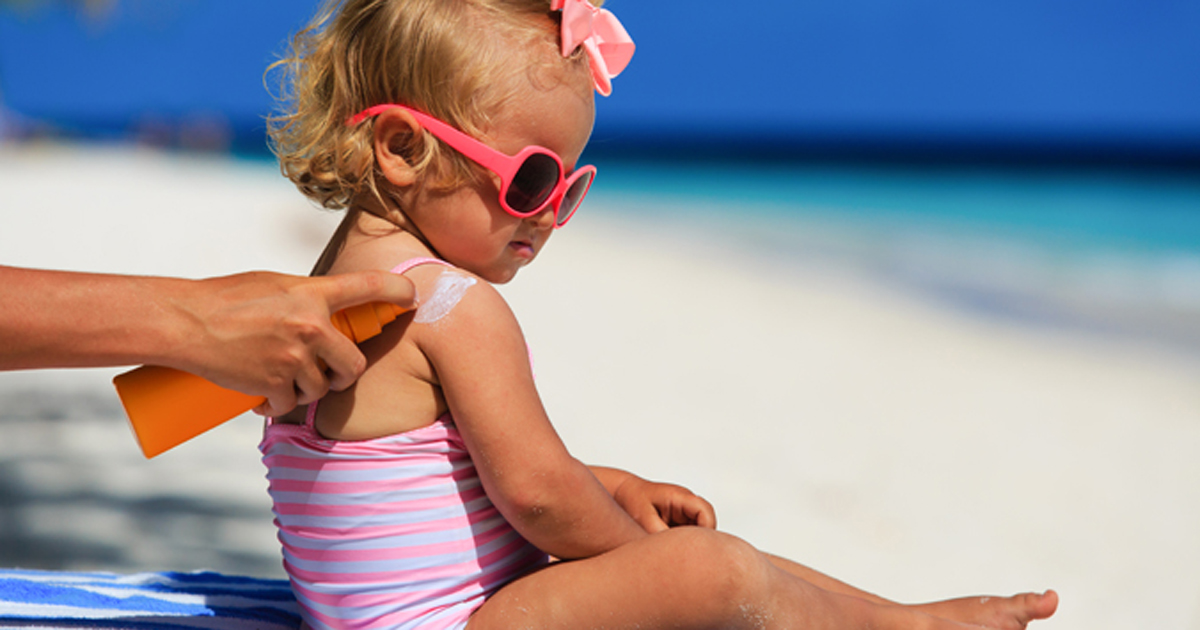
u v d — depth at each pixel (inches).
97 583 91.7
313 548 71.5
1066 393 350.0
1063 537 216.1
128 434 233.9
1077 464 269.9
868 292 578.9
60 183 1012.5
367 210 76.9
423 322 69.3
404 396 69.6
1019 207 1360.7
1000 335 458.6
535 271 608.4
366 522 69.7
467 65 72.0
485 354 68.9
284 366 59.1
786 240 880.9
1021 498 240.5
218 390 61.8
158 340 56.0
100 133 2765.7
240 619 85.3
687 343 409.1
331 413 70.1
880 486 242.5
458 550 71.3
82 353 54.8
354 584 70.4
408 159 74.0
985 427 303.1
